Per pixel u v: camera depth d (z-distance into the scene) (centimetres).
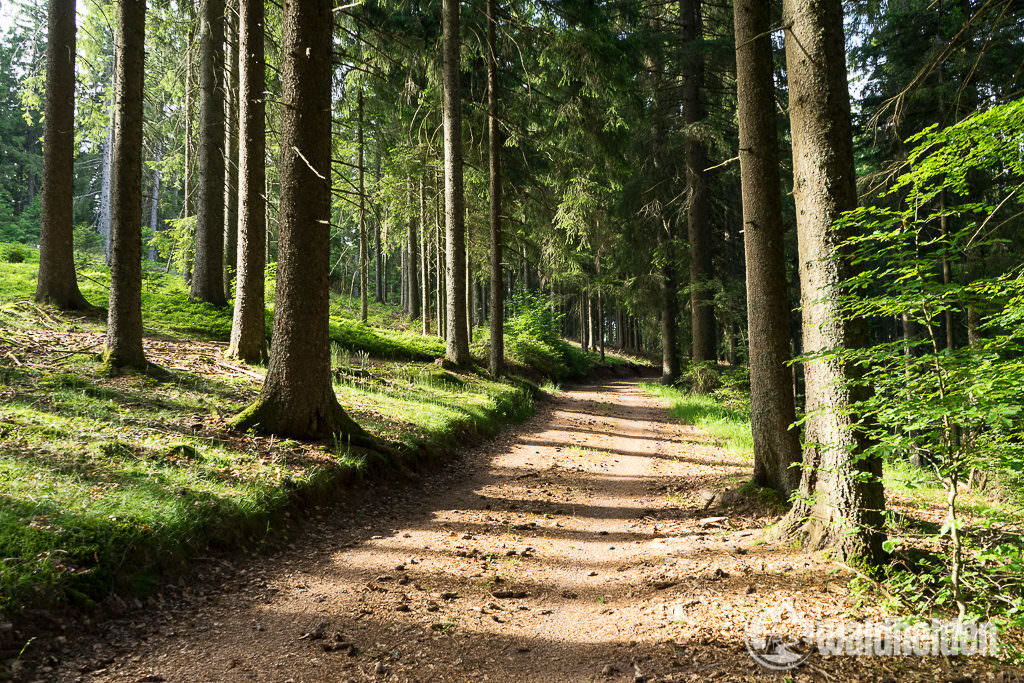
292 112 763
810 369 499
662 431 1362
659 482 864
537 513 720
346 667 343
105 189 3020
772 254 698
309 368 789
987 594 368
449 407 1209
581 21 1537
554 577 519
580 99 1656
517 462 1010
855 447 440
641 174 2100
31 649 327
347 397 1095
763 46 698
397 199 2231
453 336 1727
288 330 783
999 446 345
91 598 380
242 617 405
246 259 1210
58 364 895
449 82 1658
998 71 930
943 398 342
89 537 414
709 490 759
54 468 517
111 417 698
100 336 1123
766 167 698
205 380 982
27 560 372
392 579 488
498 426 1300
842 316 471
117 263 918
